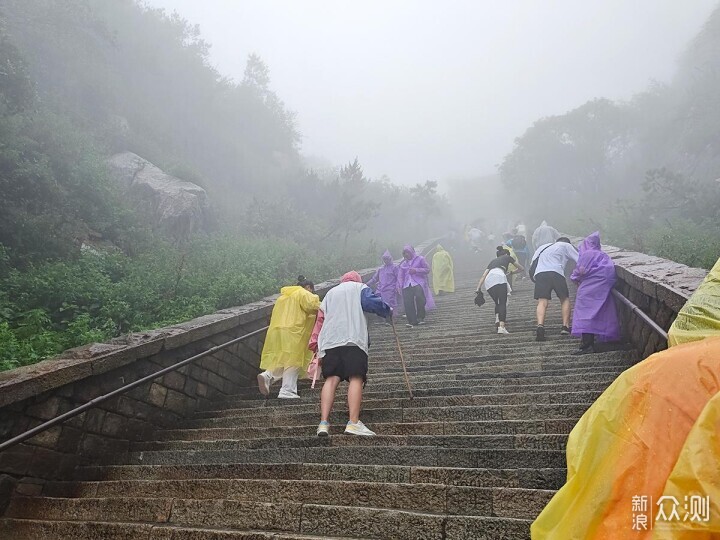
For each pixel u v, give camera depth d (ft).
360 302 15.99
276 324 20.26
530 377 18.70
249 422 17.63
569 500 6.03
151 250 37.91
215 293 28.55
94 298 25.39
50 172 35.35
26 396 13.39
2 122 34.71
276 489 11.39
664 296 15.85
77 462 14.79
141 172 52.03
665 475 5.28
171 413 18.66
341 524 9.75
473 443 13.12
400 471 11.52
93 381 15.64
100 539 10.71
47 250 29.78
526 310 33.78
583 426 6.35
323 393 14.83
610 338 20.01
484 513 9.90
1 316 22.20
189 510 10.96
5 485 12.88
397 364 23.65
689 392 5.68
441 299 42.80
